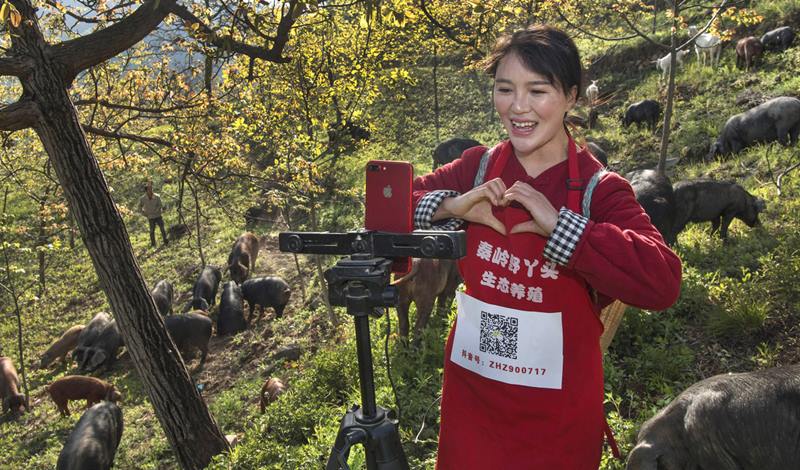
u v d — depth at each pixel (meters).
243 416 11.57
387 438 1.76
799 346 6.02
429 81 29.62
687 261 8.75
